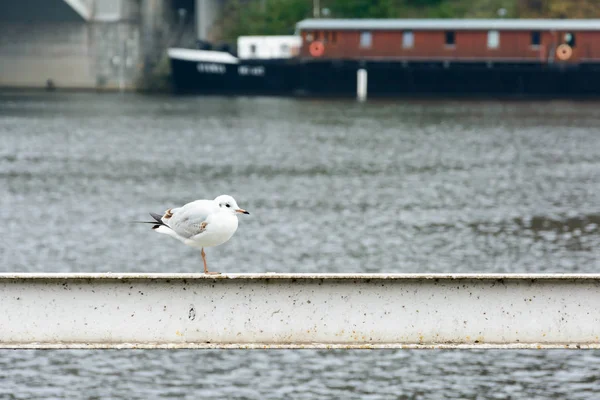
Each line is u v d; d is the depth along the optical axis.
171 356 18.00
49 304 8.76
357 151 59.47
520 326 8.91
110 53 113.88
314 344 8.87
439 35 102.12
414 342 8.93
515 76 102.19
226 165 52.88
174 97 105.69
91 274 8.75
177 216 9.71
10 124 74.50
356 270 26.38
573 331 8.91
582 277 8.84
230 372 17.05
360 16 111.88
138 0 114.19
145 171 49.94
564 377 16.84
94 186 44.09
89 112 85.75
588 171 50.91
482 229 33.44
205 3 114.31
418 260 27.86
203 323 8.86
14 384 16.23
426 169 51.44
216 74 107.44
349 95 104.69
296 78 105.62
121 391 16.06
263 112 87.31
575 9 110.69
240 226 33.41
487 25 101.56
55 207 37.75
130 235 31.62
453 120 79.75
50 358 17.58
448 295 8.89
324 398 15.86
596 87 101.69
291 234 32.03
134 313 8.82
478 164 53.69
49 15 112.31
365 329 8.91
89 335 8.80
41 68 114.81
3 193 41.34
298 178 47.72
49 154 57.12
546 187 44.84
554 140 66.00
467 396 15.90
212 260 27.55
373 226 33.88
